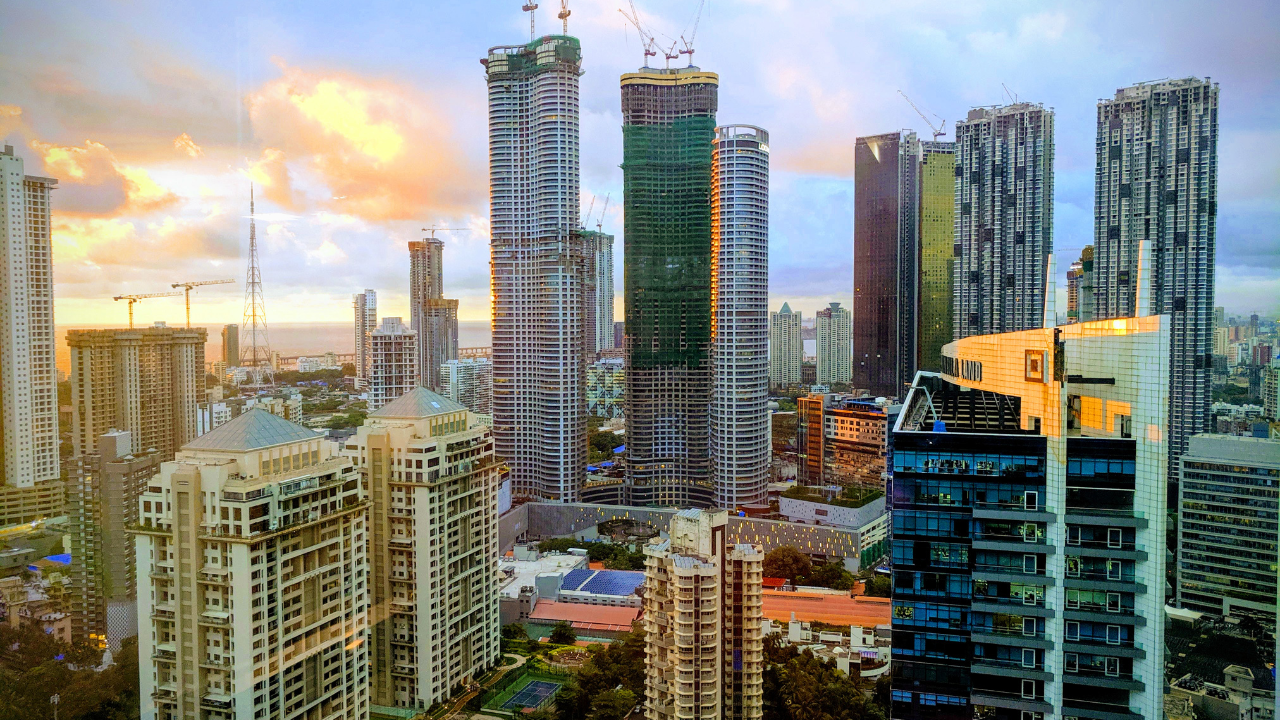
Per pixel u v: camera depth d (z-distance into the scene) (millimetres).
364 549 188625
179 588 159000
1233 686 167125
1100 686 133625
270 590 160625
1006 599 140250
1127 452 134750
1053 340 137000
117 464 183000
